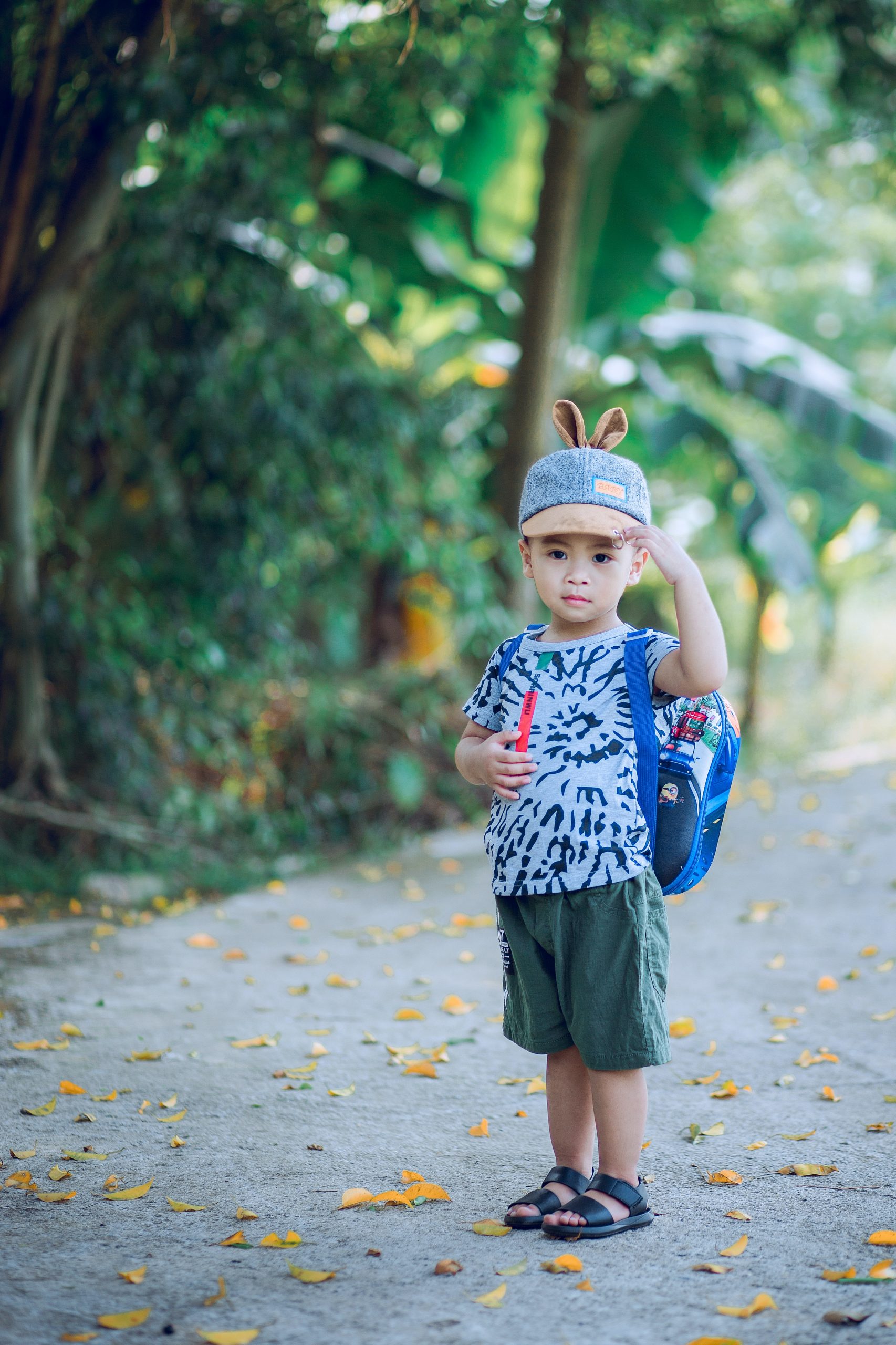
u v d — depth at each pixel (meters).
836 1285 2.08
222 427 7.02
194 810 7.12
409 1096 3.21
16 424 6.17
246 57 5.90
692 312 11.48
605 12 6.27
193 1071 3.40
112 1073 3.38
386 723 8.20
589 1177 2.45
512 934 2.38
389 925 5.49
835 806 7.63
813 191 13.81
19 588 6.40
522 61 6.37
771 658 15.80
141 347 6.91
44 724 6.57
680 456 10.86
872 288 14.97
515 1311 2.02
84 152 5.81
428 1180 2.64
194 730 6.98
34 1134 2.92
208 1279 2.15
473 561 7.65
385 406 7.22
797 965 4.54
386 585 9.71
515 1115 3.06
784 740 11.85
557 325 8.36
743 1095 3.16
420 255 8.70
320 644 10.66
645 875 2.30
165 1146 2.85
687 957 4.72
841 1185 2.56
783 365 9.16
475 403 8.40
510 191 8.81
